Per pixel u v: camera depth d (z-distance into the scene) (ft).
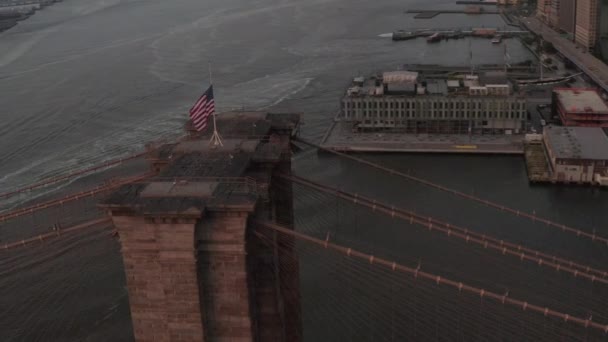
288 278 260.01
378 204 309.42
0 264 395.96
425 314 359.05
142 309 220.23
